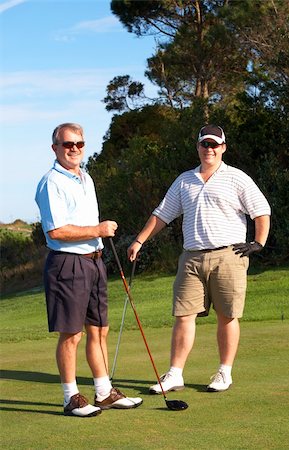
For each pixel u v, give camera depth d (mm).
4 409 5359
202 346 7773
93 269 5336
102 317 5438
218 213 6004
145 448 4258
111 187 20953
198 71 31156
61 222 5180
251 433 4461
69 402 5152
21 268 24953
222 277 5957
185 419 4895
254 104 19594
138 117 31594
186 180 6164
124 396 5398
